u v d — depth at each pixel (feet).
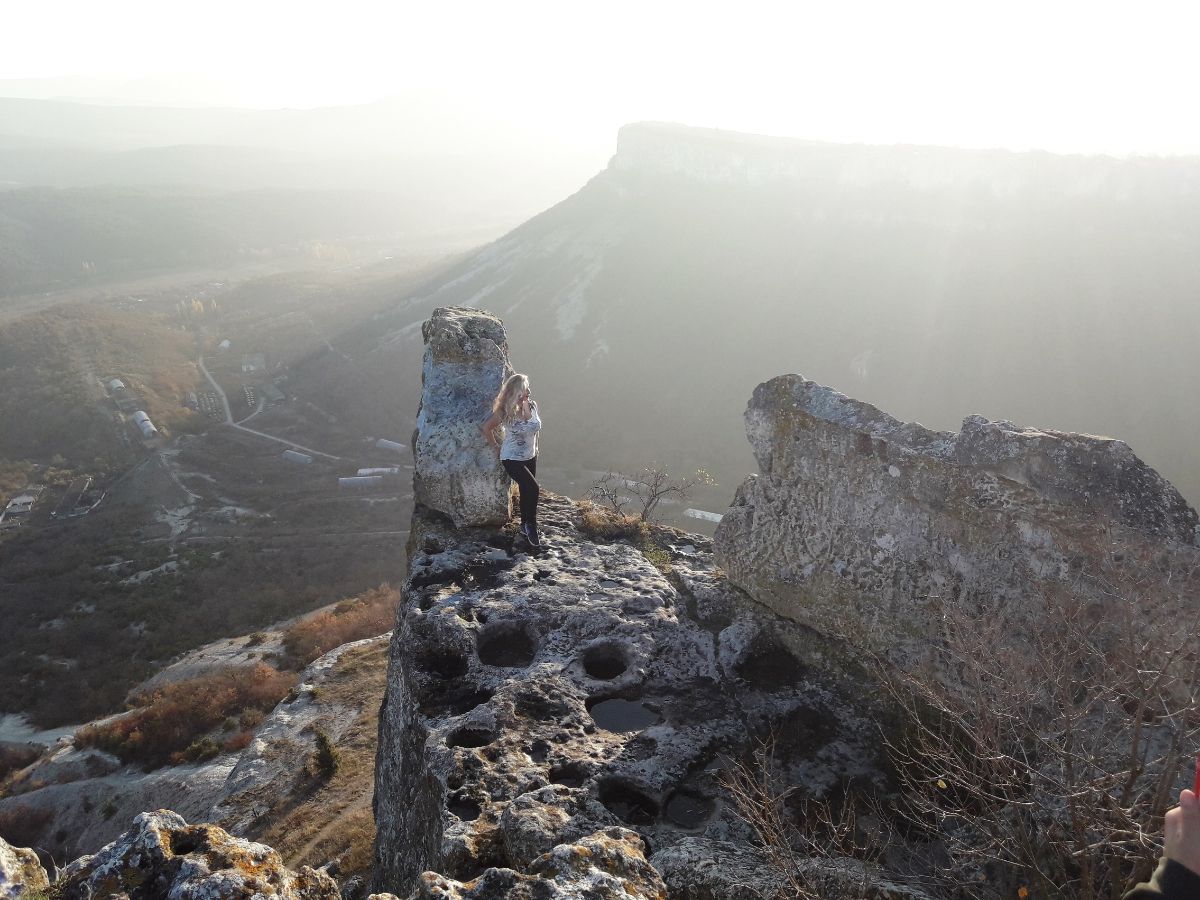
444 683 20.44
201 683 89.61
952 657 17.46
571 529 28.22
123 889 9.56
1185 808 5.66
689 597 23.86
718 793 16.87
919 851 15.65
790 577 21.31
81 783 76.13
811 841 14.48
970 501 17.24
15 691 128.57
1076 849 12.63
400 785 20.86
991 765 14.84
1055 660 15.10
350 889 32.48
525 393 25.73
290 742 52.54
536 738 17.92
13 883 9.46
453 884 10.00
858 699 19.49
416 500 28.78
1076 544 15.64
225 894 9.36
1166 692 13.88
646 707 19.56
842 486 19.76
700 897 12.92
